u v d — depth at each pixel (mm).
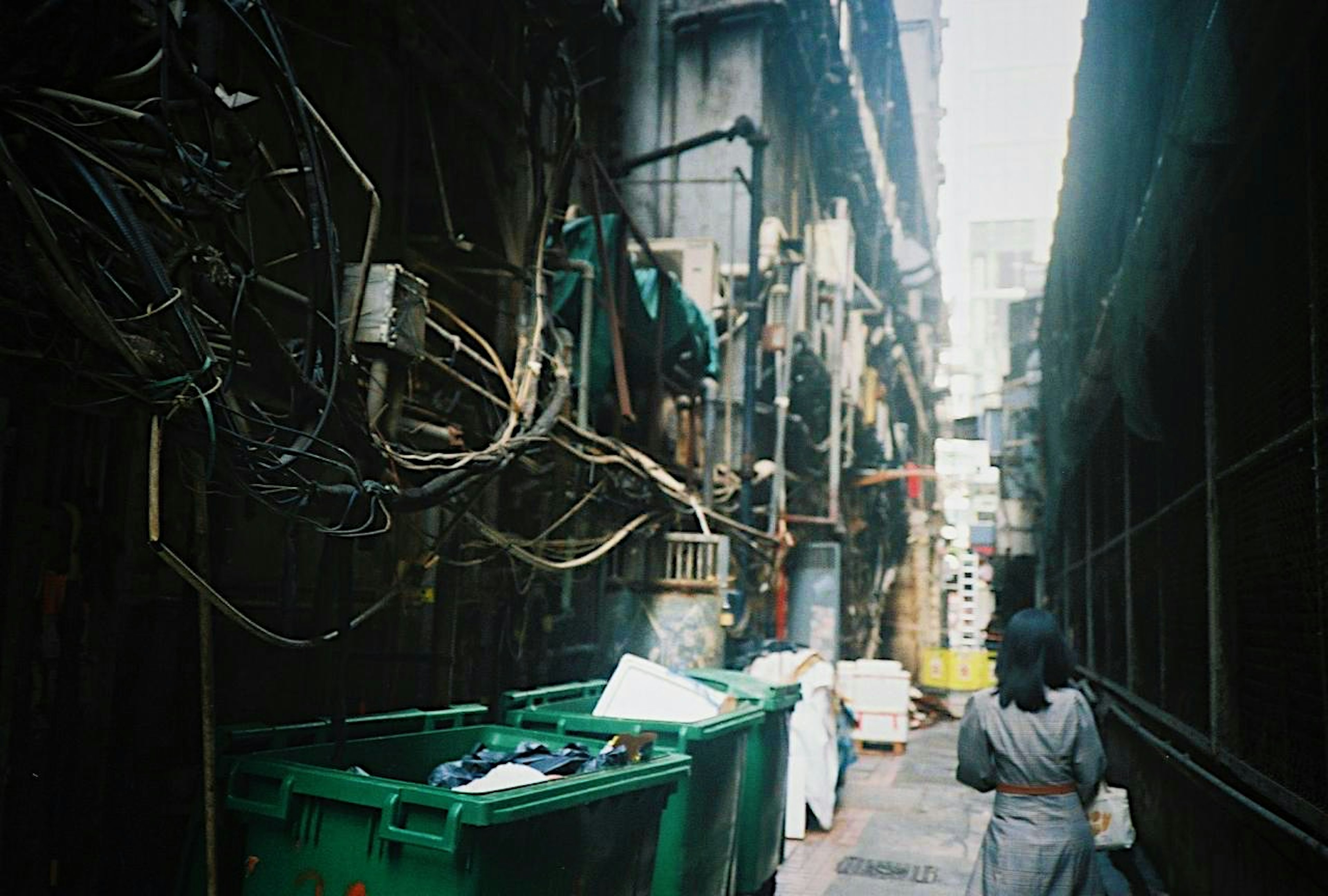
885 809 11211
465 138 7598
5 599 3629
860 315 22656
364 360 4703
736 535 11336
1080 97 11195
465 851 3459
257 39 3344
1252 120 4719
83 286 2814
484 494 7594
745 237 16719
